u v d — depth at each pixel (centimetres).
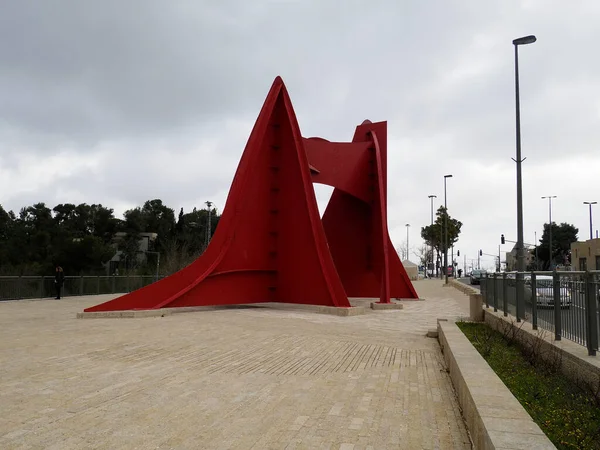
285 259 2112
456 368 654
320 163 2377
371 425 529
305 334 1273
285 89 2155
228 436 488
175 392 659
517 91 2184
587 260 5056
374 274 2631
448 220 7869
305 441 476
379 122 2655
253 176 2103
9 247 4778
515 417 387
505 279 1277
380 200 2444
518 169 2170
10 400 605
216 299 1961
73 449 445
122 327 1375
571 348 685
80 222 6706
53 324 1448
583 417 496
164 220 7306
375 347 1095
